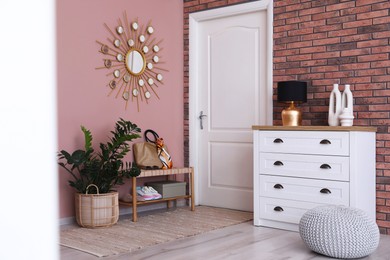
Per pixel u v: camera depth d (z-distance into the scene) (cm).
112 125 443
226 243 331
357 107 381
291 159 369
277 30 433
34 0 30
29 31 30
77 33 412
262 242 334
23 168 30
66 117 404
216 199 492
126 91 456
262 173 387
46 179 31
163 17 491
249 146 463
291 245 325
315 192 355
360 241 282
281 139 375
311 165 357
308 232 297
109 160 415
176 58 506
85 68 419
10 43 29
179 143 509
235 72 473
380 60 370
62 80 401
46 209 31
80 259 286
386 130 365
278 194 377
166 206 496
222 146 486
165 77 494
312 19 410
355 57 383
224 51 482
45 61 30
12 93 29
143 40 468
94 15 426
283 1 429
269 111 439
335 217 291
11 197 29
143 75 472
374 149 366
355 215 294
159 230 373
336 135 344
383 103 367
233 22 475
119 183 415
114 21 444
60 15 399
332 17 397
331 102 375
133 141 462
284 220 373
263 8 445
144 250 310
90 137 393
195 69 505
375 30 372
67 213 406
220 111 486
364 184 349
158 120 487
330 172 347
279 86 395
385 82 367
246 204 466
